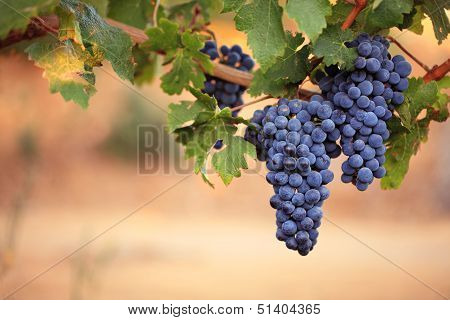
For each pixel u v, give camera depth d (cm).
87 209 293
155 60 121
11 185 238
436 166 302
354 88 94
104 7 114
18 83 247
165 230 282
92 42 99
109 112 280
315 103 95
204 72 109
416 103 99
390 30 104
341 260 249
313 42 93
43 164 290
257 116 100
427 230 283
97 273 170
